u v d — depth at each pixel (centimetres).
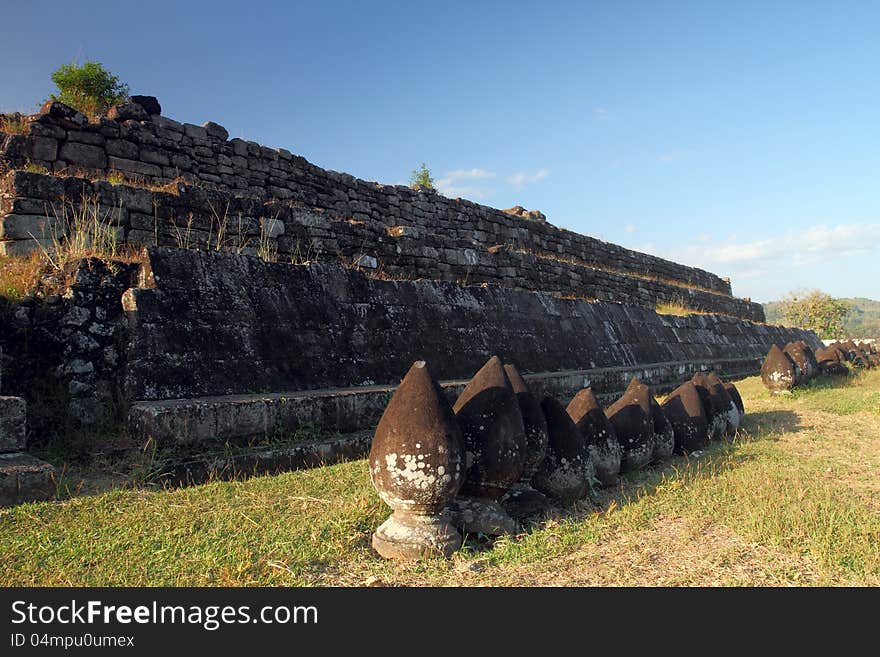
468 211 1438
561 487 503
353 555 375
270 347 680
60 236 646
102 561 339
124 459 492
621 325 1452
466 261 1197
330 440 605
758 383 1426
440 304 962
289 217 881
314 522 407
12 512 385
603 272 1675
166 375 577
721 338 1950
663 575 363
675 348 1638
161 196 737
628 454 607
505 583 348
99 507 411
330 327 764
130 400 548
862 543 408
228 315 655
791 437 809
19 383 526
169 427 503
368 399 677
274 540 377
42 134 766
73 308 566
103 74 1222
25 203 628
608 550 405
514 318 1114
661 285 1989
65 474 465
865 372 1577
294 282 751
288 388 673
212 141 960
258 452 542
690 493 535
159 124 896
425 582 345
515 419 444
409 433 376
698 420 721
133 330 573
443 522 395
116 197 695
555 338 1194
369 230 1009
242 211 821
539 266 1410
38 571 324
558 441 510
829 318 3950
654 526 456
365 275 859
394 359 830
